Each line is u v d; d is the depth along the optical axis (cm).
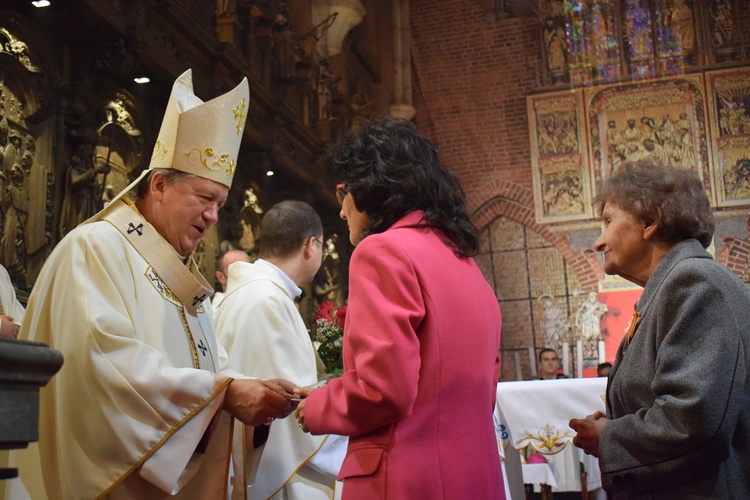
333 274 1040
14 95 508
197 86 694
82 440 208
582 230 1383
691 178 209
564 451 466
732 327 181
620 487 189
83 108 561
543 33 1459
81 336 210
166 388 208
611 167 1388
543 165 1418
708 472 182
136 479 213
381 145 197
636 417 188
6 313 333
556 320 1366
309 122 990
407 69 1497
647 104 1394
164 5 615
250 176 835
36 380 121
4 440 113
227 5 734
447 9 1512
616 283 1349
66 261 224
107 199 577
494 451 184
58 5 517
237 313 304
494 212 1431
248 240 833
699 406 173
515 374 1364
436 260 184
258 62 848
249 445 254
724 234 1327
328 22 1160
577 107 1420
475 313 185
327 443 297
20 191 504
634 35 1420
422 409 172
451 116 1480
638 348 198
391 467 168
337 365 356
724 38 1384
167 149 243
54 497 210
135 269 233
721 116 1362
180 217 243
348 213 202
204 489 222
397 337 165
